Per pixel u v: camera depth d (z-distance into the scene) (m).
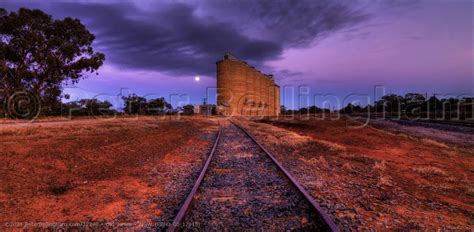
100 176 8.55
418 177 8.89
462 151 14.94
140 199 6.53
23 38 33.31
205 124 40.19
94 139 13.70
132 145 14.04
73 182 7.74
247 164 10.40
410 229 4.86
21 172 7.87
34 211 5.72
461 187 7.82
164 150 14.11
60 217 5.48
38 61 34.78
